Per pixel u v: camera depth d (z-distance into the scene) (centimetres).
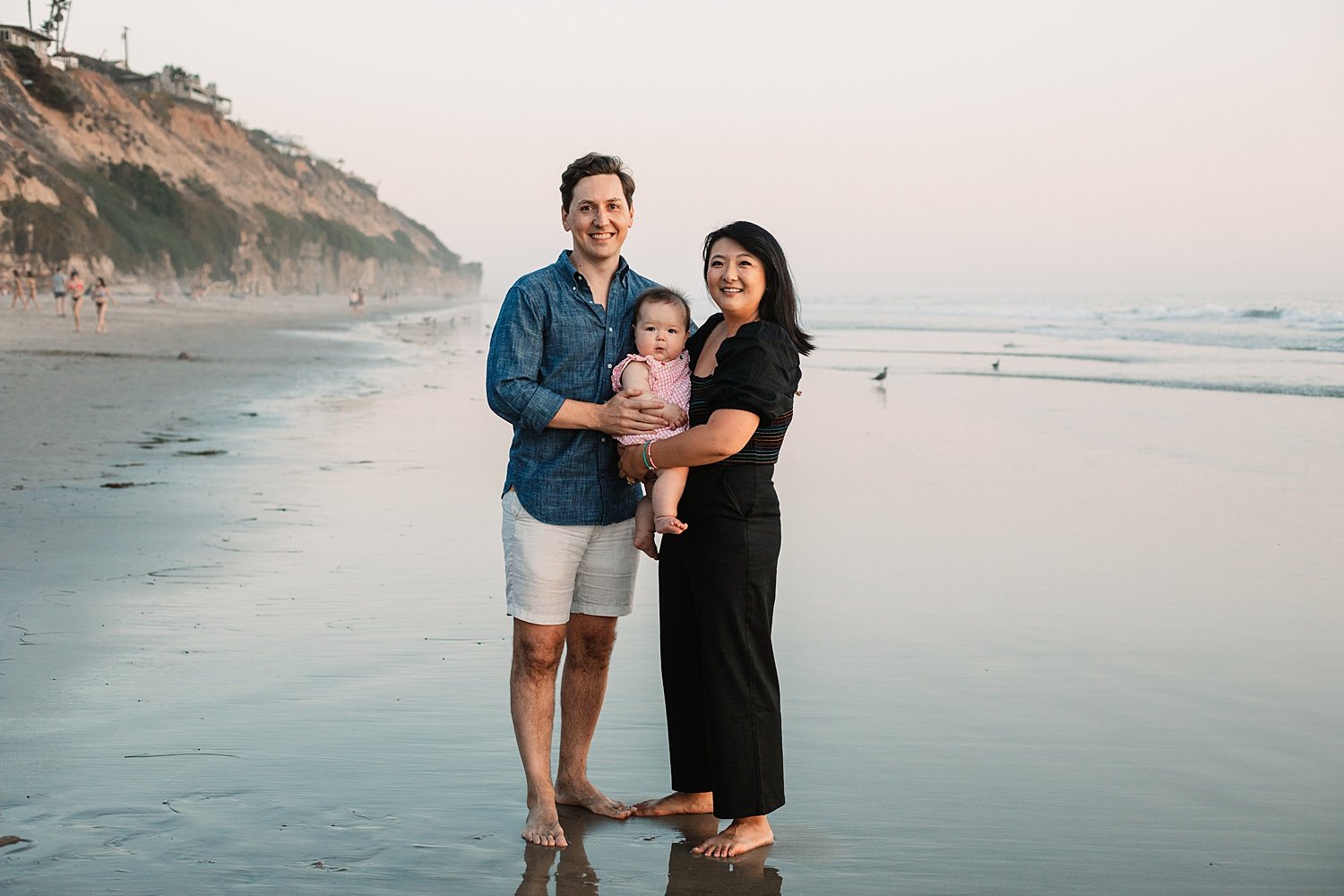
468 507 845
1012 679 462
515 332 342
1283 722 411
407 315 7544
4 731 380
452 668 459
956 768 367
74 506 795
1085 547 738
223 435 1242
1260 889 285
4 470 934
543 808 325
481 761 367
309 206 12244
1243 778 359
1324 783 354
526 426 343
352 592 586
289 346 3170
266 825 314
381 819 323
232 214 9212
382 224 16638
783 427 329
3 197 5638
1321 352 3066
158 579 604
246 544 700
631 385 335
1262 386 2052
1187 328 4606
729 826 321
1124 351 3191
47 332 3031
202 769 353
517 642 344
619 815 342
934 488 982
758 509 327
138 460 1033
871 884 290
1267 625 549
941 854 306
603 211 343
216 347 2883
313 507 834
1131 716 418
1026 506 894
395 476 994
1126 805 338
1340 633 536
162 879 279
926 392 2003
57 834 303
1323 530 798
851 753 381
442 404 1667
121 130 8606
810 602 595
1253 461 1162
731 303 326
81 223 6112
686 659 344
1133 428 1453
